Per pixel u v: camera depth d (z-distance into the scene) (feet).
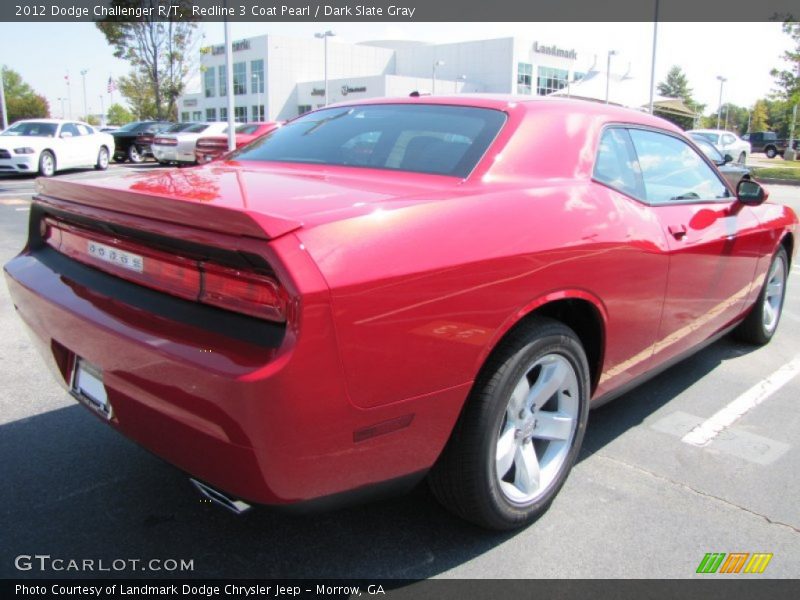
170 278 6.54
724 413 11.94
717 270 11.39
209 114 226.79
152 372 6.22
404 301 6.20
